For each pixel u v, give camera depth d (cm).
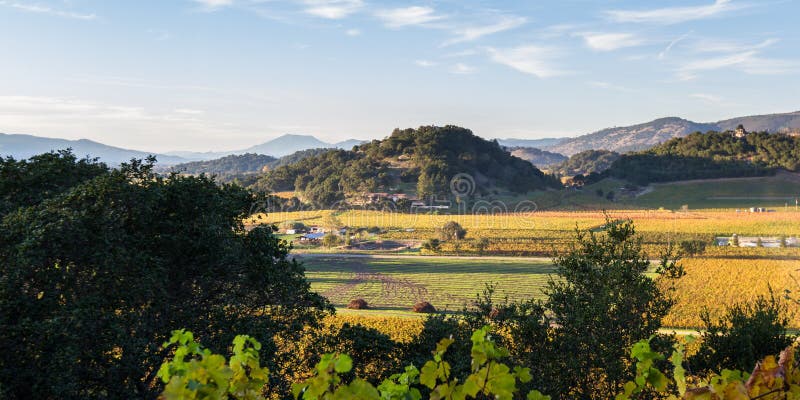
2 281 1683
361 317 6094
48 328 1659
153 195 2255
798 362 311
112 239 2030
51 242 1834
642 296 2166
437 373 331
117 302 2116
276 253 2848
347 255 14738
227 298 2597
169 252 2381
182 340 309
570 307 2272
